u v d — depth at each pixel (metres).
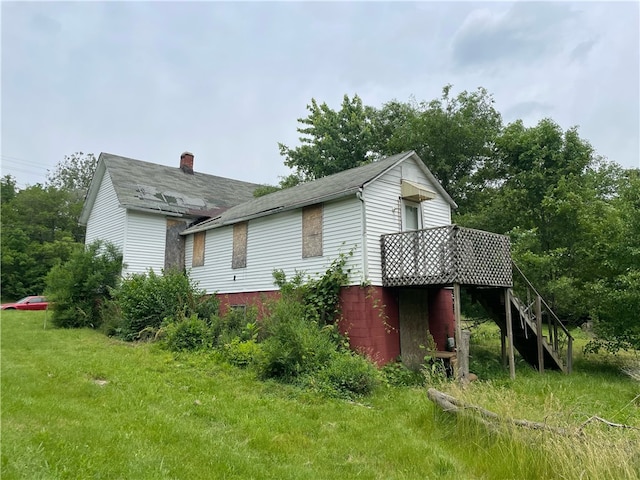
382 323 11.52
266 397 7.85
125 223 18.44
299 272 13.28
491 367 12.70
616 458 4.18
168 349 12.01
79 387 7.56
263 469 4.65
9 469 4.05
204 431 5.71
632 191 13.19
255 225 15.23
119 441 5.07
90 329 16.95
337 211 12.48
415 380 10.48
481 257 11.09
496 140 24.36
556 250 15.22
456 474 4.80
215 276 16.88
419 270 11.07
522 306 12.80
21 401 6.42
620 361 13.79
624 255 12.54
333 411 7.22
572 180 18.17
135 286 15.22
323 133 31.69
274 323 10.37
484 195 24.28
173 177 23.17
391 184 13.04
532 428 5.13
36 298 26.25
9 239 36.50
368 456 5.33
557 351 12.91
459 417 5.88
